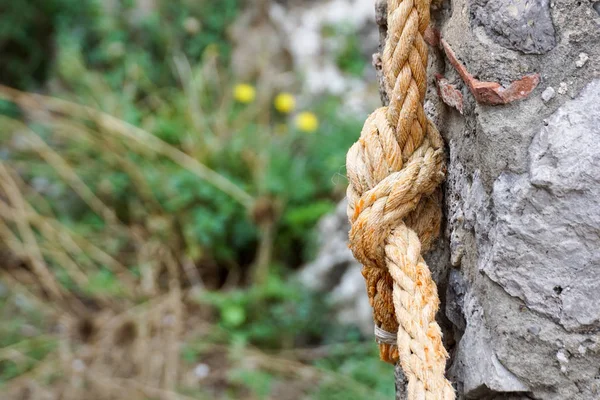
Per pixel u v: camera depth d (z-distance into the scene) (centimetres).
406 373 97
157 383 320
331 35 454
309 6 471
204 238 362
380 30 124
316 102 436
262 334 339
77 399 315
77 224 397
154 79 467
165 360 330
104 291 367
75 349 342
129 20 482
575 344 92
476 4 98
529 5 93
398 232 104
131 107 425
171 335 341
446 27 107
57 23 509
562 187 91
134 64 455
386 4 118
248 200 370
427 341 97
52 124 424
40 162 421
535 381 95
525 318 95
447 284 112
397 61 102
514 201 94
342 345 327
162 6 489
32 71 512
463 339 106
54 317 360
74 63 452
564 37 92
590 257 91
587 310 91
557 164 91
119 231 394
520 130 94
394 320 111
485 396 103
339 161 374
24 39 505
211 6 491
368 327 330
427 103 115
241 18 487
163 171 394
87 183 409
